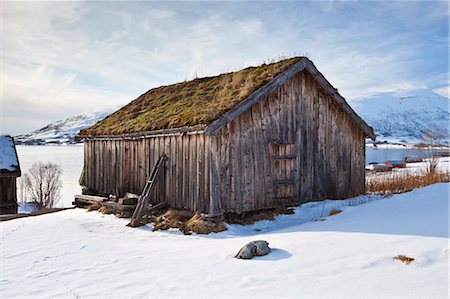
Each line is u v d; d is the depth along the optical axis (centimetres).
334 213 1016
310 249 657
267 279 543
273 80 1079
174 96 1455
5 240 920
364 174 1387
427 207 858
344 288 484
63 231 986
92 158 1592
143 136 1245
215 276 575
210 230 958
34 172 3669
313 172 1233
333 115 1299
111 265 673
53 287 574
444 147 3906
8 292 558
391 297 445
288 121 1177
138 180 1288
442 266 513
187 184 1075
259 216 1085
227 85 1264
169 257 707
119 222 1124
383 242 635
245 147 1073
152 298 507
